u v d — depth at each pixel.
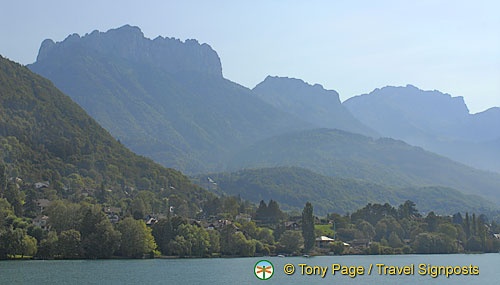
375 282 195.12
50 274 185.25
